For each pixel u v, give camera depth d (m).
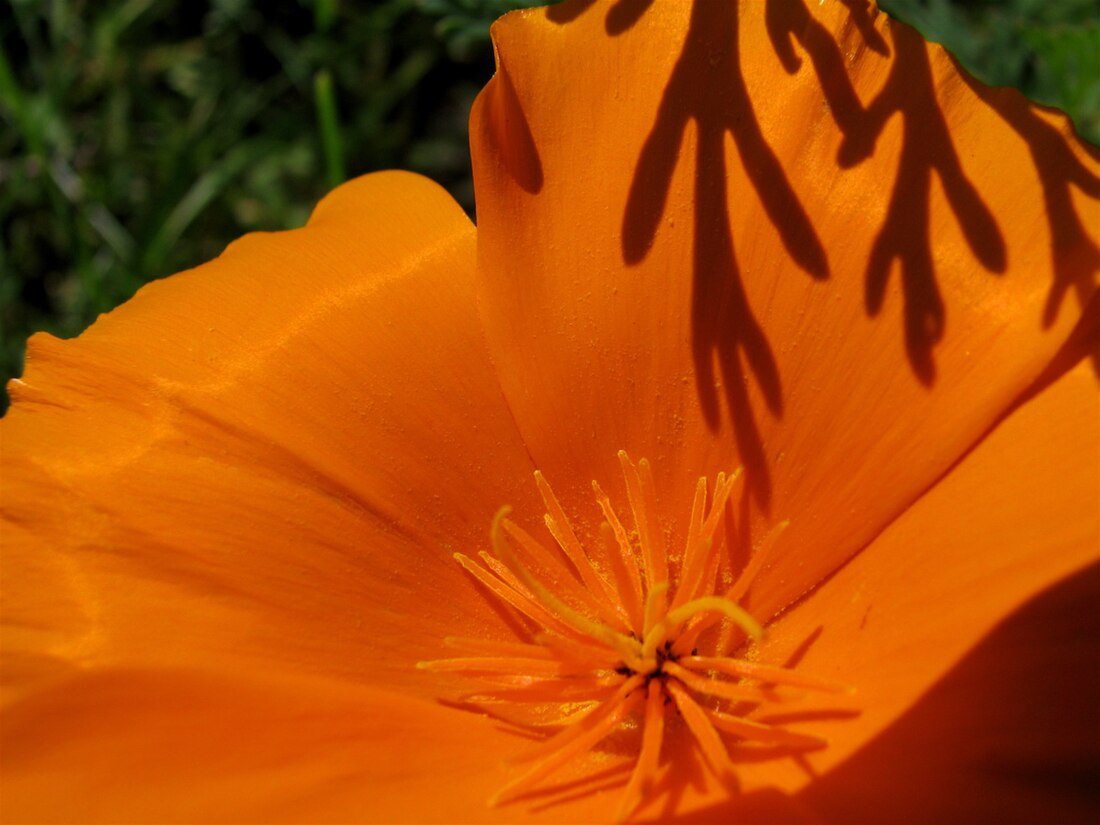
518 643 0.11
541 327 0.11
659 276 0.11
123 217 0.17
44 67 0.17
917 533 0.10
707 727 0.10
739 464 0.11
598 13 0.11
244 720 0.10
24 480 0.10
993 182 0.10
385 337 0.11
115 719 0.09
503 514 0.10
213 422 0.11
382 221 0.12
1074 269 0.10
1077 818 0.09
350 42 0.17
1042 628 0.09
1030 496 0.10
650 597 0.10
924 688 0.09
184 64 0.17
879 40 0.11
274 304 0.11
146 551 0.10
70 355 0.11
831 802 0.09
